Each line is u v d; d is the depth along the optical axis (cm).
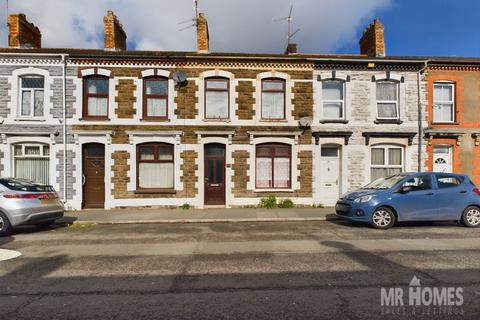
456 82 1581
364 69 1562
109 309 448
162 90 1523
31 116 1470
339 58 1534
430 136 1555
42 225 1112
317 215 1281
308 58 1519
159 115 1520
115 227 1107
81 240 891
